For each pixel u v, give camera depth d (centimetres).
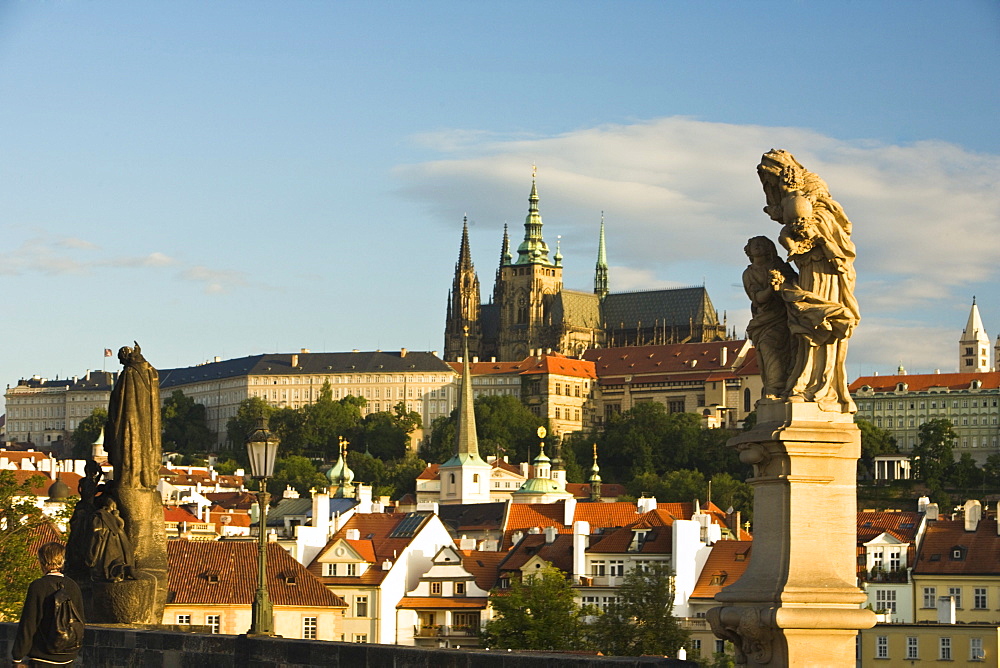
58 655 4628
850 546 3388
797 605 3319
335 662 4847
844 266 3431
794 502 3384
